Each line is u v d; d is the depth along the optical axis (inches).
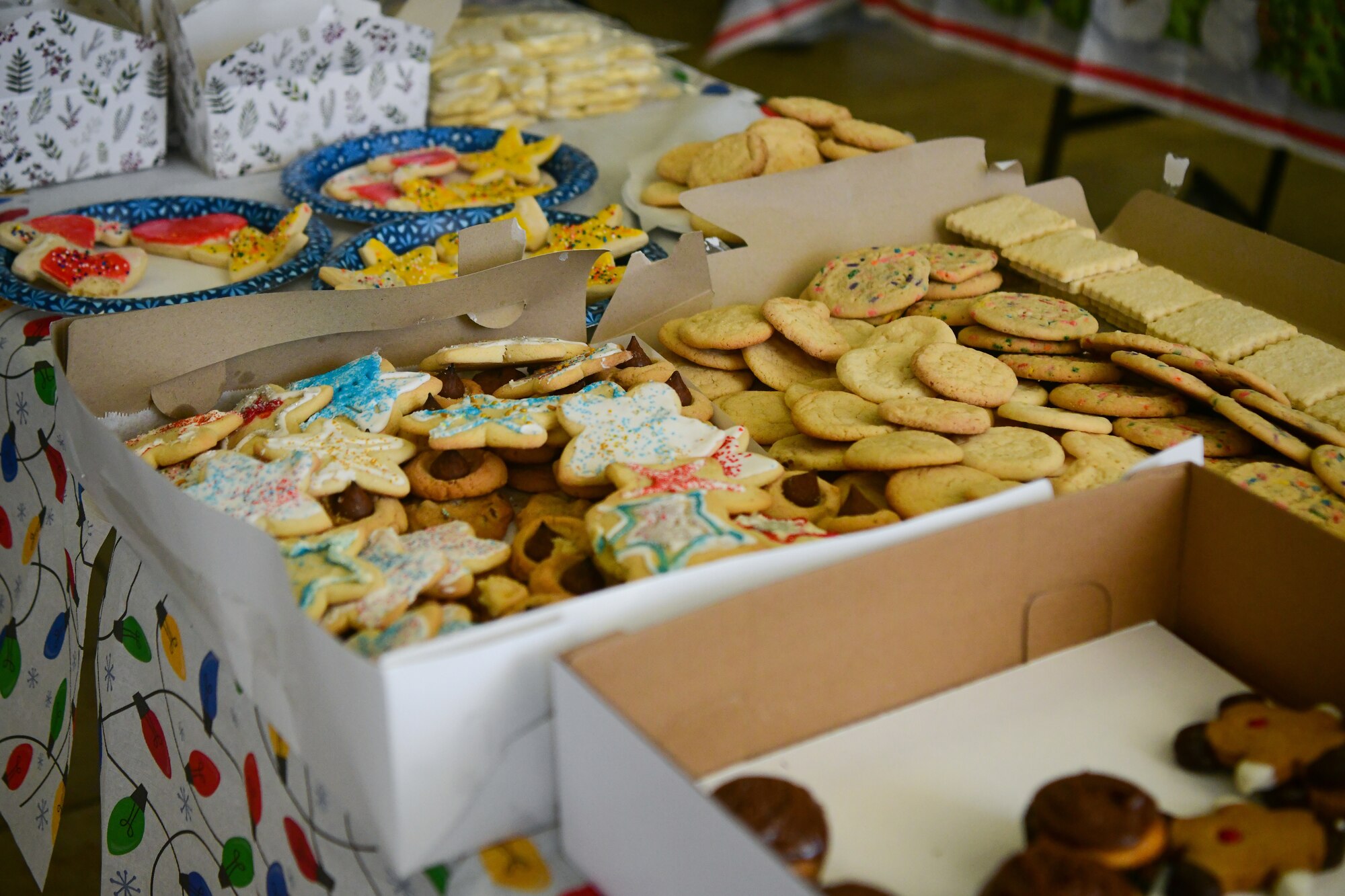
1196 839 30.9
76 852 80.3
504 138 84.8
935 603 36.1
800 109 80.9
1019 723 36.7
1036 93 204.2
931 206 70.9
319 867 37.2
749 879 25.7
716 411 52.3
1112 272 64.2
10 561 65.7
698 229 71.1
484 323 55.2
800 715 35.2
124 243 72.9
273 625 34.5
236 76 80.5
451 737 31.1
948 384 51.1
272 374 53.4
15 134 78.2
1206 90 107.2
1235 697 36.0
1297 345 56.3
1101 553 38.8
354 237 69.8
